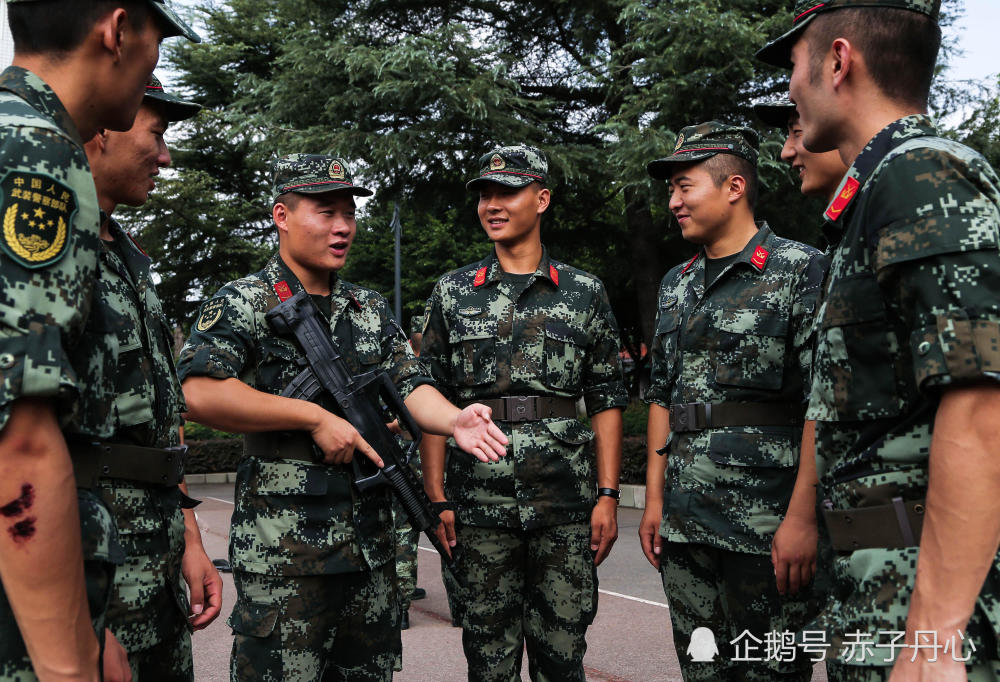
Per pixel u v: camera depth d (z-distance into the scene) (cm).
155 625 196
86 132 142
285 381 262
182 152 2352
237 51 2198
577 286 332
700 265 302
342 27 1309
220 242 2322
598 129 1114
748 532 266
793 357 272
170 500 204
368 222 1497
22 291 116
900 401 146
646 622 498
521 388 317
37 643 116
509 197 326
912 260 136
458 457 319
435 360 339
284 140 1265
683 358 292
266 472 249
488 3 1350
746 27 1015
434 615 530
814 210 1152
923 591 131
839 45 158
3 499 113
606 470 328
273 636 242
